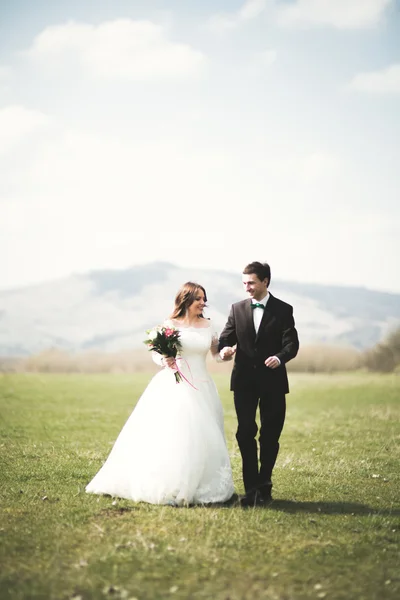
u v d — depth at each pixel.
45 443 10.52
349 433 12.22
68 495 6.63
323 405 18.25
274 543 5.24
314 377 30.22
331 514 6.12
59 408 16.41
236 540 5.26
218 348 6.77
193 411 6.48
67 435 11.60
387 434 12.12
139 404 6.77
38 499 6.50
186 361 6.68
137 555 4.89
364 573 4.67
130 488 6.48
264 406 6.54
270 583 4.46
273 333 6.50
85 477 7.62
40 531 5.44
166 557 4.87
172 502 6.26
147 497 6.29
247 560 4.87
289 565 4.79
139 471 6.39
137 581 4.45
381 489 7.30
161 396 6.62
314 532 5.52
